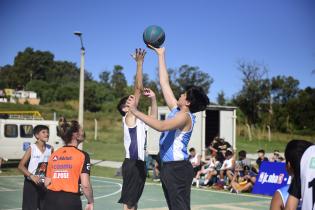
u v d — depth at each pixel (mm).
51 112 57406
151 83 63250
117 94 81250
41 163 6266
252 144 40438
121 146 34219
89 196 4949
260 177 13336
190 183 4555
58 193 4836
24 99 71000
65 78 105938
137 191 5812
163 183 4523
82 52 19875
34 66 106312
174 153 4469
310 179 2938
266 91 62719
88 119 54469
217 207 10703
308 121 62750
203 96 4578
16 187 13500
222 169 14133
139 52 5316
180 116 4414
